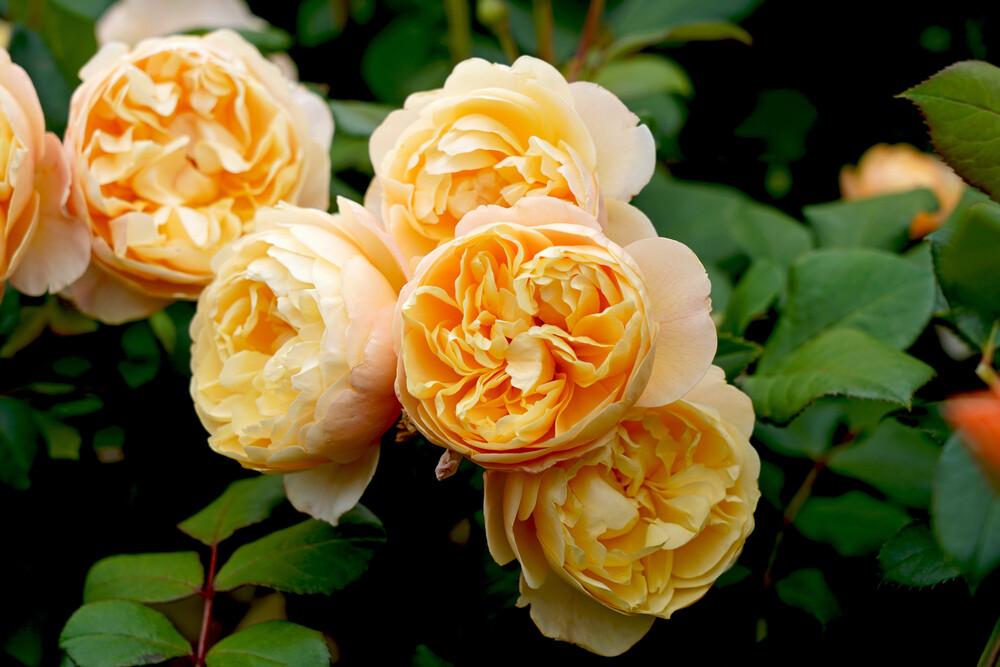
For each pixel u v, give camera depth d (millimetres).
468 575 745
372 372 658
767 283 782
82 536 777
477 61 683
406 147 687
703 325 659
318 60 1012
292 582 702
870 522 764
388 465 737
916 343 794
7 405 738
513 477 667
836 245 839
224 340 699
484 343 656
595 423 645
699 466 679
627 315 648
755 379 741
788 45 998
